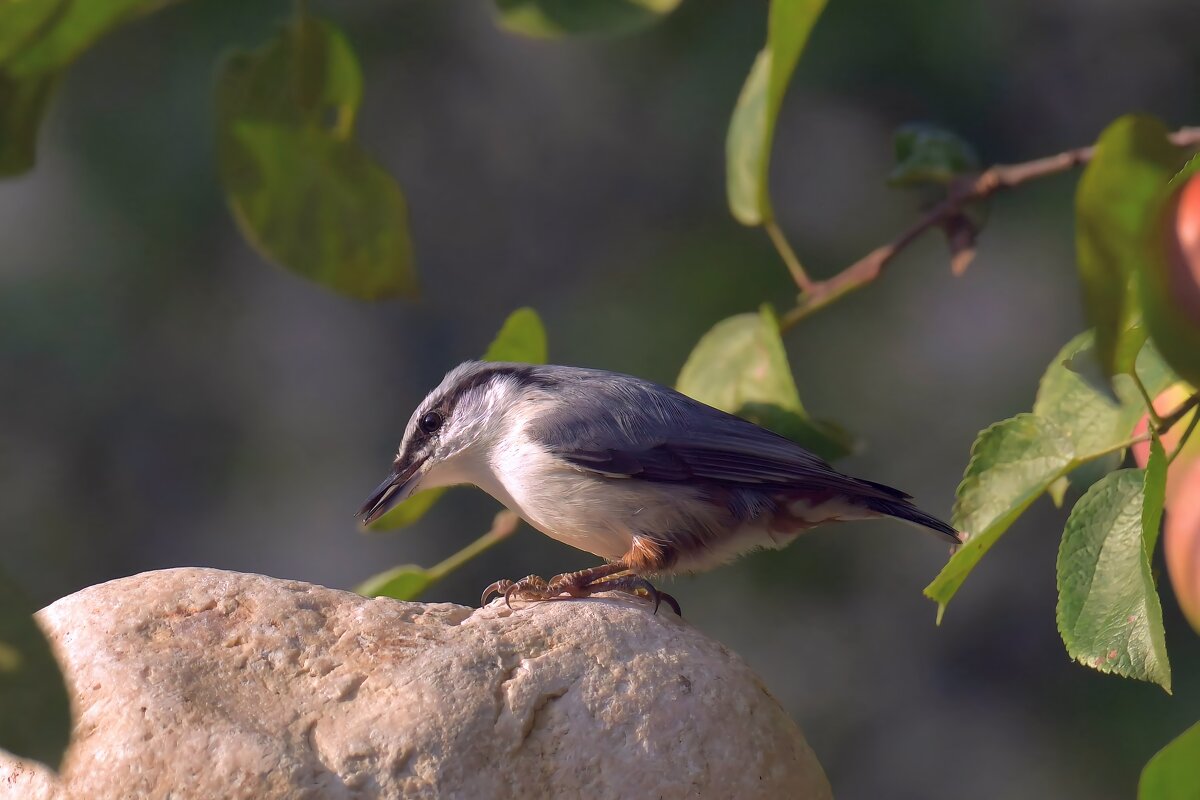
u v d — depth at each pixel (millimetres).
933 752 12125
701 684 4758
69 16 5344
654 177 12547
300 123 5918
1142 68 11859
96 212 12211
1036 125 11711
